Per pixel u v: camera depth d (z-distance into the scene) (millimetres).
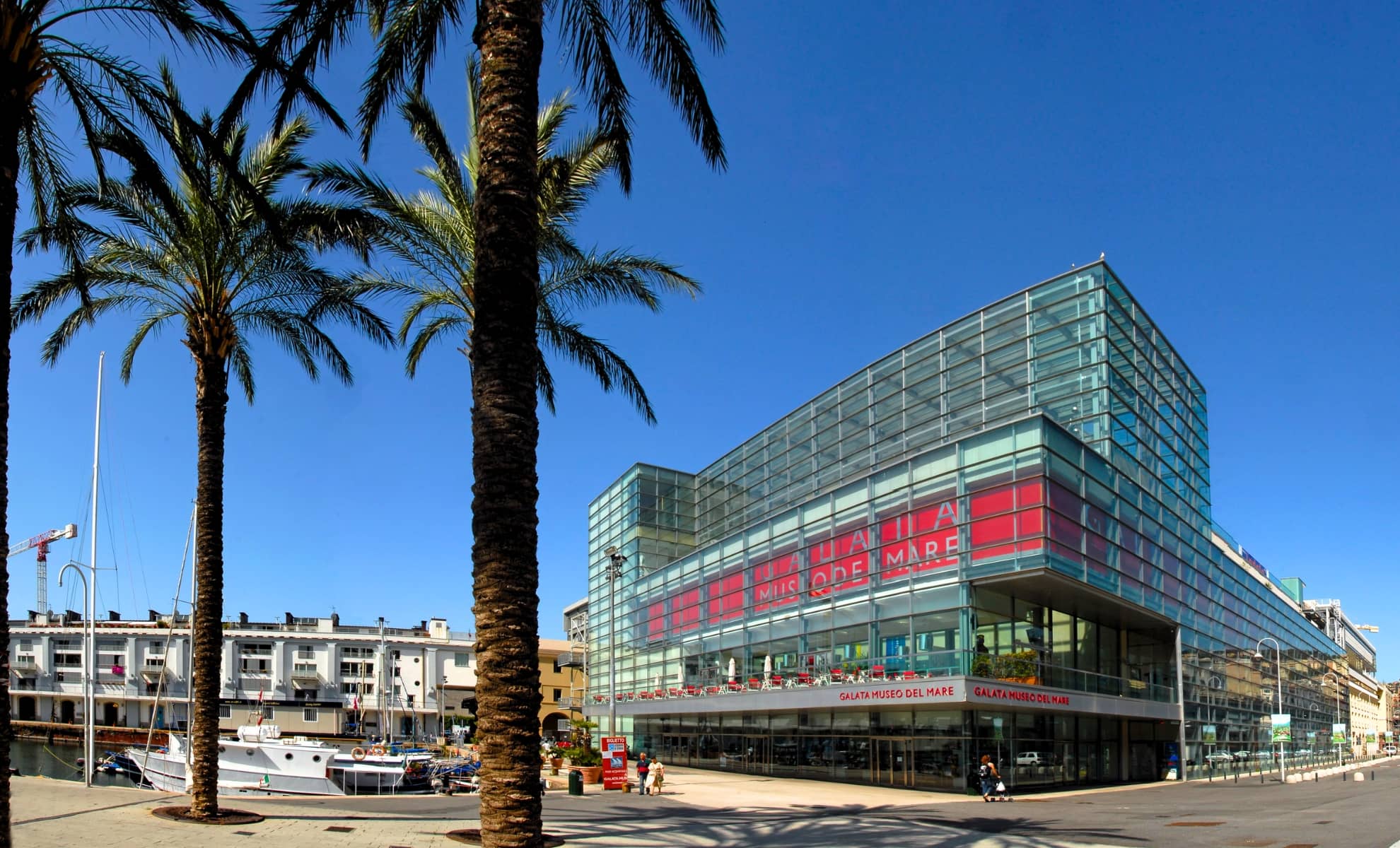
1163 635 45188
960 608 33594
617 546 69562
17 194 9734
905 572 36625
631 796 29734
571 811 23328
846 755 38281
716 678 50094
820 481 51750
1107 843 17109
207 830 15867
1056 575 31844
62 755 70812
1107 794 32938
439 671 95188
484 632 9391
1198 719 46344
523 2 10539
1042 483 32062
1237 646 55188
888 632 36844
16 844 13391
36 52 9984
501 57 10375
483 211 10172
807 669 41156
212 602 17781
